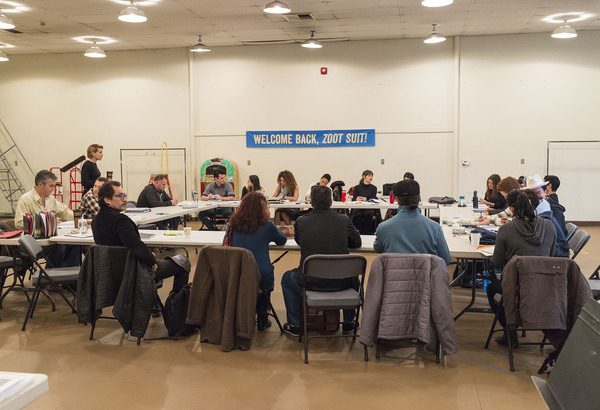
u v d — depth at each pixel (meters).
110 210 3.73
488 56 9.47
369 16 8.08
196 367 3.27
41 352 3.54
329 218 3.59
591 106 9.27
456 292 5.10
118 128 10.79
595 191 9.41
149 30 8.89
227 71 10.31
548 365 3.24
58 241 4.33
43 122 11.05
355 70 9.92
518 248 3.29
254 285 3.49
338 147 10.12
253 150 10.40
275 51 10.12
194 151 10.54
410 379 3.07
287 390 2.93
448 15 8.03
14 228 4.96
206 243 4.13
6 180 11.33
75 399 2.82
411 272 3.16
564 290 2.95
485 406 2.72
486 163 9.66
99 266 3.68
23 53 10.86
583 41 9.16
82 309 3.75
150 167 10.75
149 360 3.39
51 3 7.24
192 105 10.42
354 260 3.36
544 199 4.59
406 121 9.84
